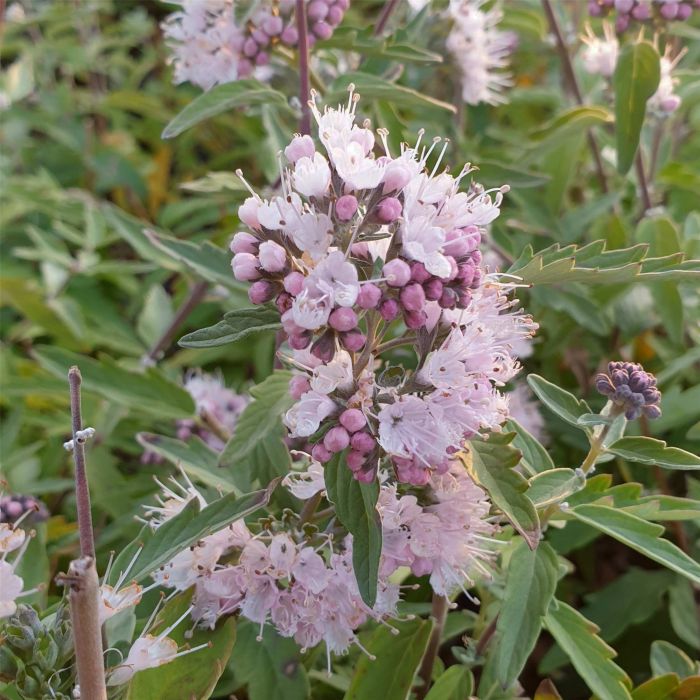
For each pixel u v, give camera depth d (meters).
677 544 0.38
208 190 0.37
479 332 0.26
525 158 0.40
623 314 0.40
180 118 0.33
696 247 0.40
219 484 0.32
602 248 0.29
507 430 0.30
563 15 0.49
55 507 0.42
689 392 0.38
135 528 0.37
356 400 0.26
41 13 0.63
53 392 0.40
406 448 0.26
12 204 0.52
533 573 0.28
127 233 0.42
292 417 0.27
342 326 0.25
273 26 0.35
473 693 0.33
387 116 0.37
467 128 0.54
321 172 0.26
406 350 0.37
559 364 0.43
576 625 0.29
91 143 0.60
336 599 0.28
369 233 0.26
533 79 0.64
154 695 0.27
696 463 0.28
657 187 0.45
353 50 0.36
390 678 0.29
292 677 0.30
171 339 0.44
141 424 0.43
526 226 0.43
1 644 0.25
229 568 0.28
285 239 0.26
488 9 0.42
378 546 0.26
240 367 0.49
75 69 0.65
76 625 0.23
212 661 0.27
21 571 0.32
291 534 0.28
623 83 0.37
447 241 0.26
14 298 0.46
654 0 0.39
